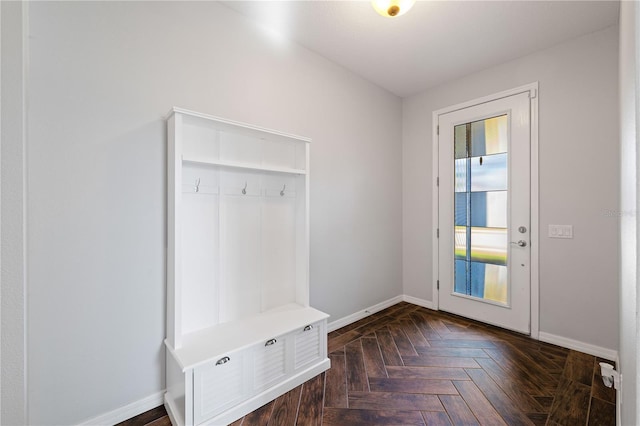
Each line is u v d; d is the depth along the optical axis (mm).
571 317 2393
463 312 3084
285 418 1620
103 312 1560
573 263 2387
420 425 1555
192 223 1857
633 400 644
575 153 2379
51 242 1414
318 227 2691
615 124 2197
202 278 1900
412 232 3545
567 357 2242
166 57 1771
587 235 2322
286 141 2281
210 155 1914
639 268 422
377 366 2135
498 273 2822
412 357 2260
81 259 1494
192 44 1880
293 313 2156
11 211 1076
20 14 1096
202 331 1849
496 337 2598
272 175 2262
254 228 2162
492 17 2146
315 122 2639
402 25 2252
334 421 1592
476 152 2979
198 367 1481
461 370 2072
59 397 1441
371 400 1761
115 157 1592
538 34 2344
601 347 2244
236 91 2094
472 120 3000
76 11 1477
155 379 1730
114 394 1592
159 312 1745
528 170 2623
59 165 1434
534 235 2584
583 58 2346
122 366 1619
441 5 2027
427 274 3402
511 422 1568
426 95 3396
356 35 2381
